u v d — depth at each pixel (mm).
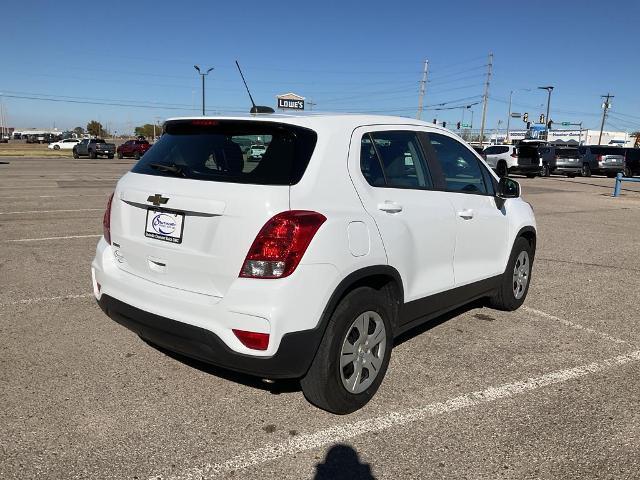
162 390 3662
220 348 3004
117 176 22641
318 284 3008
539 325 5211
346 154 3385
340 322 3205
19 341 4391
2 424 3191
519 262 5504
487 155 30422
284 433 3201
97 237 8703
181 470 2832
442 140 4410
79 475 2764
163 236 3283
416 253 3783
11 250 7633
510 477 2859
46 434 3107
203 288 3125
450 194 4270
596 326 5227
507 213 5125
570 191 21406
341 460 2961
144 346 4363
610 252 8969
